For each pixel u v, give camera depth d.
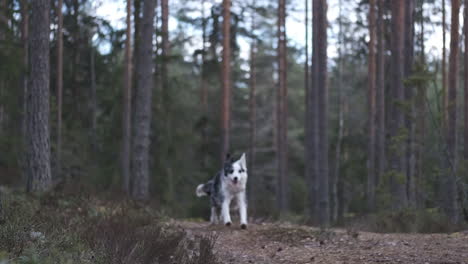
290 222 13.98
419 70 12.66
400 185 15.65
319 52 16.08
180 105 22.88
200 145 26.23
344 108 34.72
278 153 26.72
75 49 22.95
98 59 22.97
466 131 17.12
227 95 21.39
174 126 22.06
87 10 23.81
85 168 21.41
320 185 16.31
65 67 22.84
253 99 32.78
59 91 20.23
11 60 16.48
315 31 19.22
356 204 27.00
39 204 10.45
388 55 24.20
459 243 8.23
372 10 22.02
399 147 15.67
